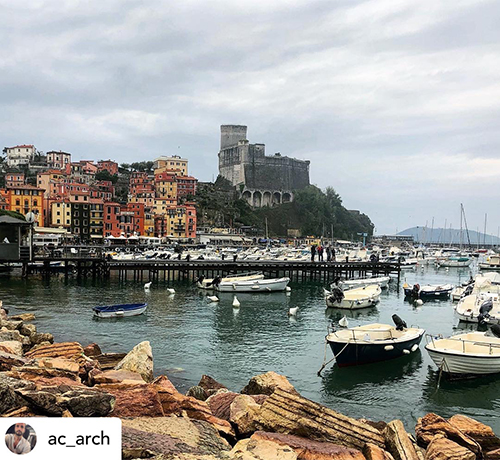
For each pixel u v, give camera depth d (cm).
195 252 11525
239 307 5375
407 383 2859
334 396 2633
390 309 5519
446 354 2798
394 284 8462
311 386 2778
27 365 1769
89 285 7069
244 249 15288
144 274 9056
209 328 4184
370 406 2508
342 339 3142
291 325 4400
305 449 1248
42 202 15150
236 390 2623
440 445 1597
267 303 5762
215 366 3069
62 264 9144
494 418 2388
